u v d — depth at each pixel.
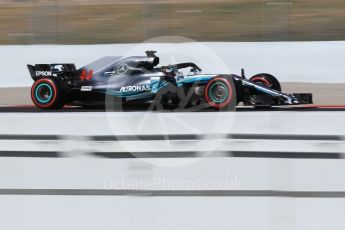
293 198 16.17
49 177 18.47
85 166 19.62
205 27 61.84
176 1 68.56
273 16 55.00
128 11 69.56
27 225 14.70
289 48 44.91
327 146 21.86
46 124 27.48
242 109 32.50
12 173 18.94
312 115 29.41
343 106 34.16
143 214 15.16
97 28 65.06
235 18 63.19
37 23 57.66
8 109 34.38
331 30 59.16
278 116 29.03
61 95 32.81
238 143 22.47
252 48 45.16
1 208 15.89
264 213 15.14
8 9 71.75
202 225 14.45
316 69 44.25
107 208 15.78
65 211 15.59
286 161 19.77
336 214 14.96
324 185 17.22
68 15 68.69
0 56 47.31
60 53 47.47
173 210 15.52
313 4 66.12
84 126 26.62
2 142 23.44
